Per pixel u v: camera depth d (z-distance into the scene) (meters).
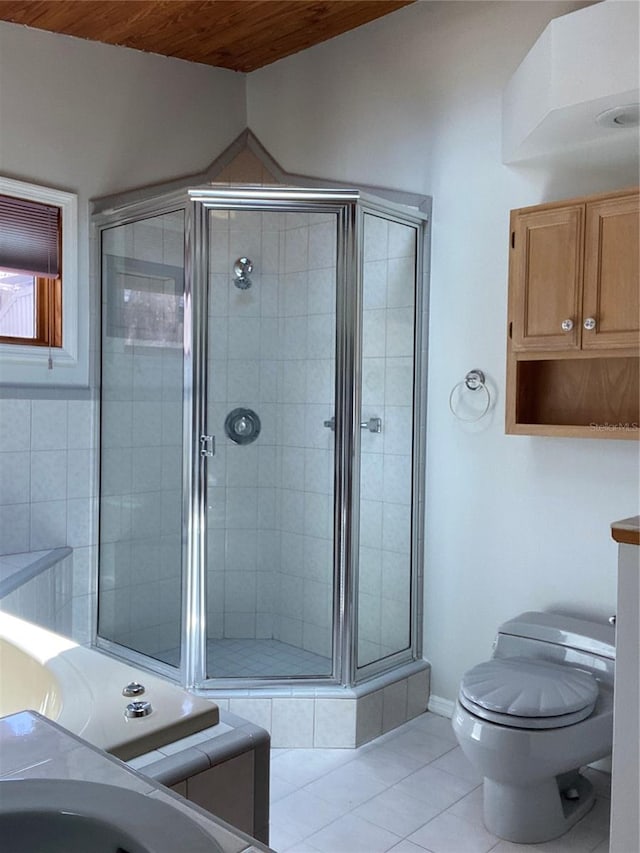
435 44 3.04
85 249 3.27
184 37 3.30
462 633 3.02
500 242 2.86
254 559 3.12
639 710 1.73
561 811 2.24
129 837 0.80
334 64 3.40
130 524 3.17
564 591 2.70
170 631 2.99
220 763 1.46
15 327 3.13
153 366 3.08
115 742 1.41
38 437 3.13
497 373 2.87
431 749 2.77
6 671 2.03
